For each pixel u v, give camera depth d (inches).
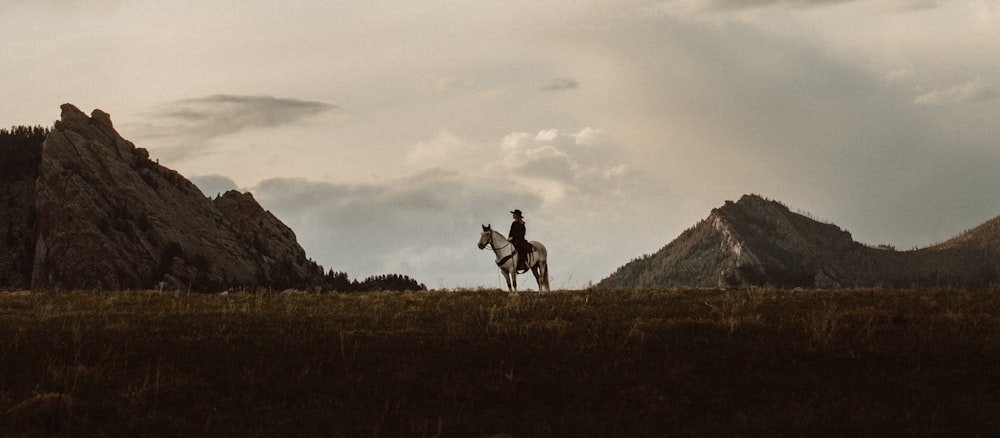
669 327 787.4
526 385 597.9
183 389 585.9
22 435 488.7
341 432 500.7
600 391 585.9
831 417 513.7
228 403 560.1
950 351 681.0
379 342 738.8
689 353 689.6
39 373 630.5
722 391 581.6
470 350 705.6
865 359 663.1
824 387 589.9
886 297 1063.0
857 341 718.5
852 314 816.9
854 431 491.2
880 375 617.3
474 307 1008.2
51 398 528.4
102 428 510.6
